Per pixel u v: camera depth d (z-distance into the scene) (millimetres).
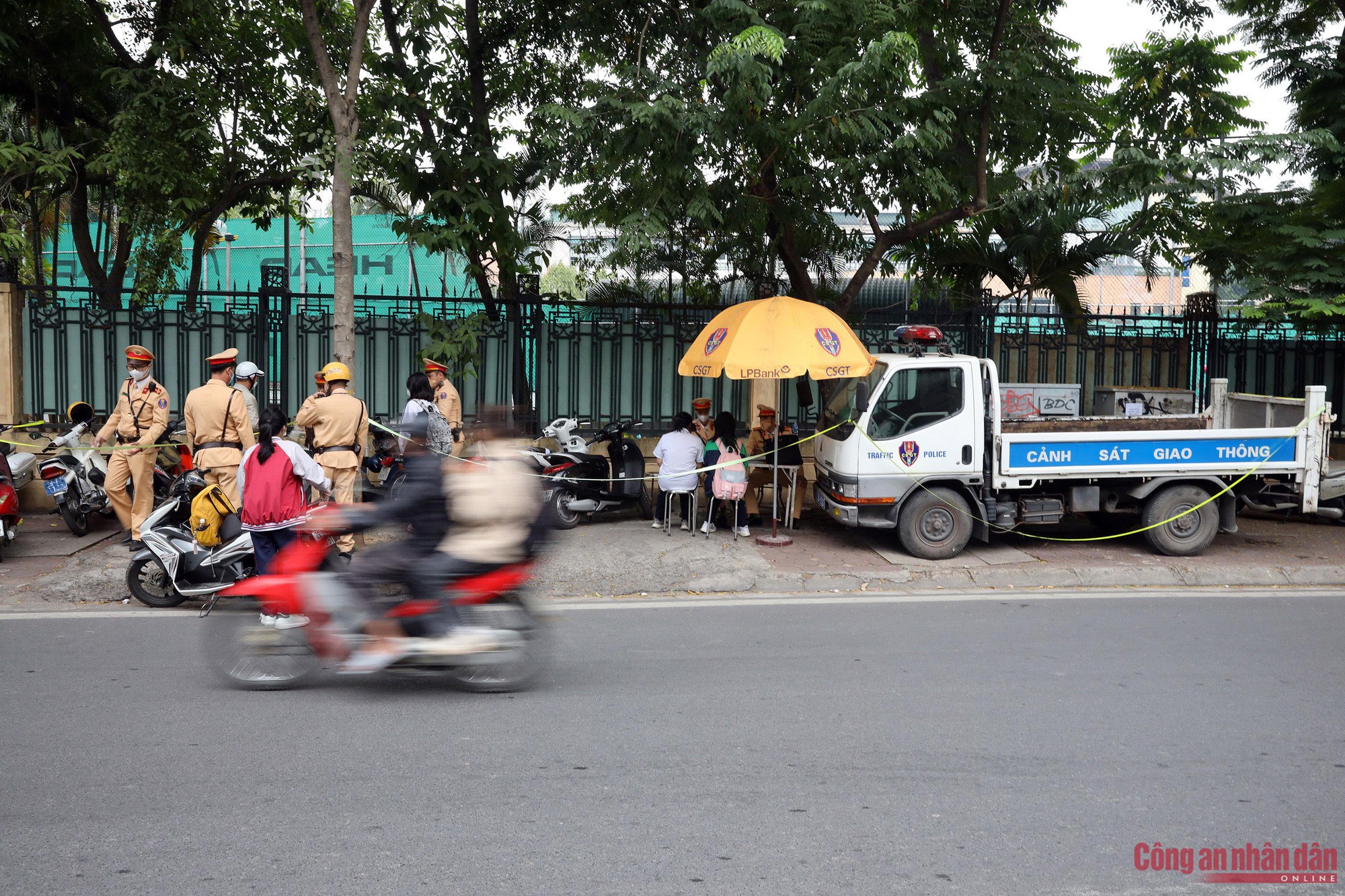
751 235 11648
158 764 4637
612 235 12742
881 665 6293
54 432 10992
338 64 12914
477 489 5625
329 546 5969
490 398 11953
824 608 7891
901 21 11016
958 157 12008
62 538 9805
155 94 12016
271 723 5184
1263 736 5113
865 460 9328
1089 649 6684
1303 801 4363
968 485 9500
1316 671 6223
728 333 9602
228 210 14680
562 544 9453
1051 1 12656
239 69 12992
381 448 11016
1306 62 13141
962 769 4668
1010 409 11633
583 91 10578
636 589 8461
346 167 9555
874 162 10602
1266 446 9656
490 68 12422
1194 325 13312
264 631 5770
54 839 3889
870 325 12258
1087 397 13148
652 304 12117
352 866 3699
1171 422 10602
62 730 5047
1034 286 14484
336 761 4691
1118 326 13156
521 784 4457
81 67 13047
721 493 10016
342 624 5590
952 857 3832
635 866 3725
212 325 11336
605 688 5812
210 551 7574
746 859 3791
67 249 22391
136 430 9203
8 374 10820
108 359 11234
